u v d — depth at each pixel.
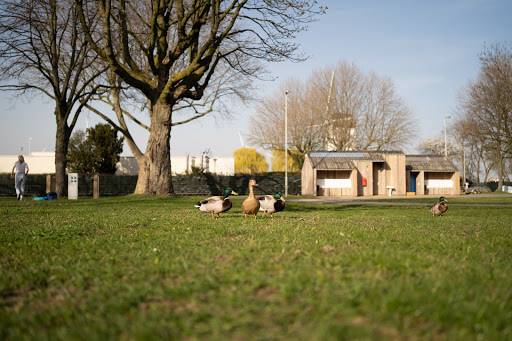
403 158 46.59
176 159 65.00
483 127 42.88
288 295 3.82
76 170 46.97
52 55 28.19
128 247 6.86
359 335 2.94
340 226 10.62
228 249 6.39
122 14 22.69
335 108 55.34
